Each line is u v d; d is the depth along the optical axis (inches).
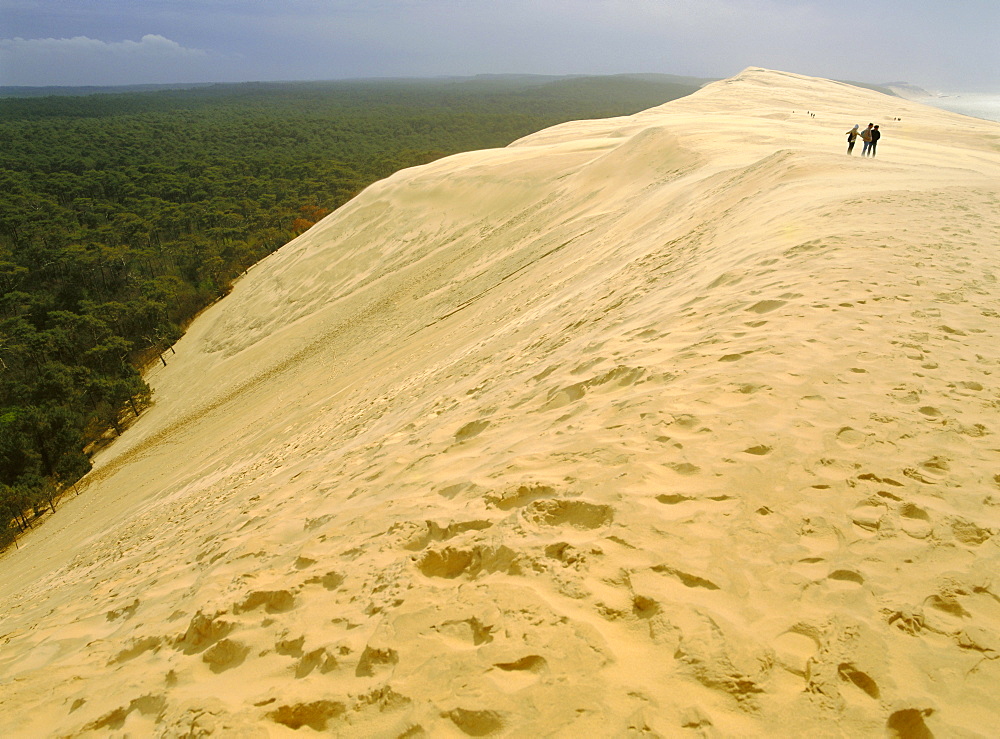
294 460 395.9
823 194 475.2
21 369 1604.3
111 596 234.8
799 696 87.4
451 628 109.3
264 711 102.7
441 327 784.9
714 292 294.7
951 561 111.4
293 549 173.3
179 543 283.0
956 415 160.2
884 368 187.5
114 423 1275.8
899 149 1102.4
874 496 129.5
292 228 2723.9
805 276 276.5
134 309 1749.5
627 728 83.5
